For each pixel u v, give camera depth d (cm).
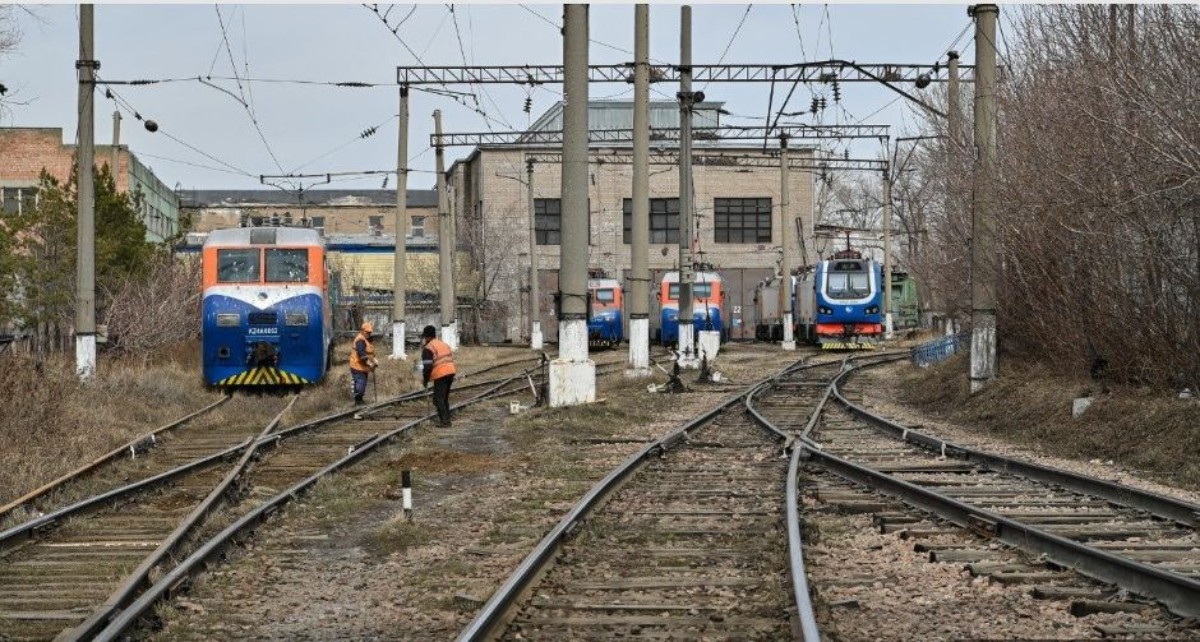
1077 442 1733
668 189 7556
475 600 841
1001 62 2583
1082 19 1997
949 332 4659
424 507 1283
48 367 2188
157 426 2173
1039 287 2275
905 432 1853
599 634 749
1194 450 1498
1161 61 1772
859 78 3198
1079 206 1972
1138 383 1958
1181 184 1631
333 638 775
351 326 6228
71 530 1132
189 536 1083
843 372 3525
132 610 774
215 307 2889
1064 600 815
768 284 6725
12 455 1509
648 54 3200
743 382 3284
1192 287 1773
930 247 3769
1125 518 1127
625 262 7550
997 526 1023
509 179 7356
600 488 1246
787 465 1527
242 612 839
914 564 945
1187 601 762
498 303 7200
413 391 3145
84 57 2562
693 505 1239
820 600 803
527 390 3005
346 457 1591
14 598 864
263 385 2922
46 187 3950
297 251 2950
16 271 3700
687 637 737
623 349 5847
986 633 740
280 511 1225
